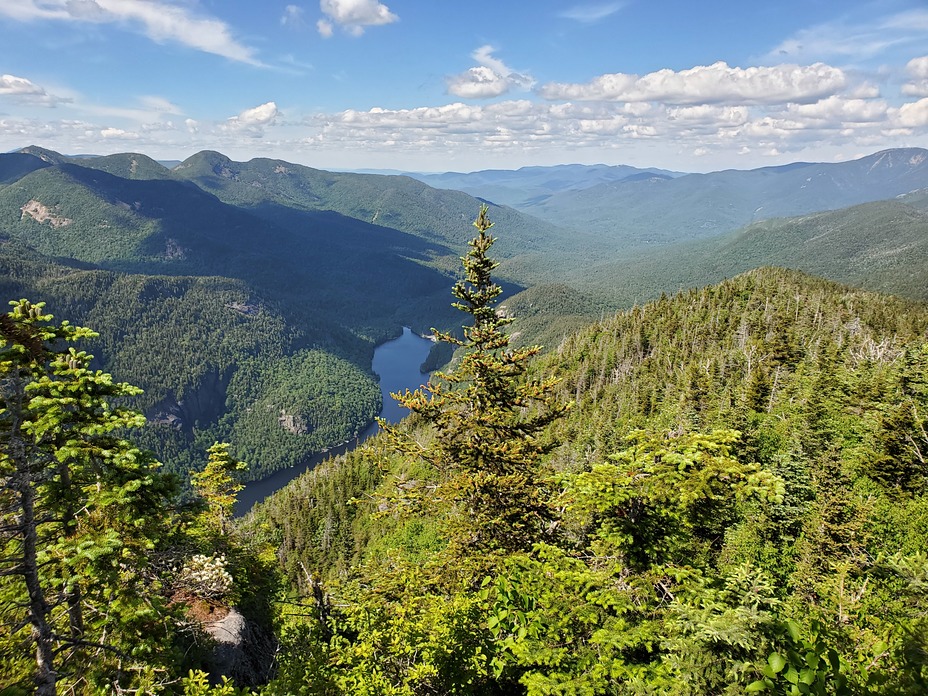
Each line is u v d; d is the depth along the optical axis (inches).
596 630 350.9
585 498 391.5
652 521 397.7
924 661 278.5
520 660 348.8
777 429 1972.2
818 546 1088.8
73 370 436.1
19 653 451.2
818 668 253.0
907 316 4687.5
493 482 619.5
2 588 450.6
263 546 968.9
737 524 1148.5
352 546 3393.2
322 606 655.1
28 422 409.4
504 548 597.9
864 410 1982.0
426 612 481.7
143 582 504.7
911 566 394.3
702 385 2888.8
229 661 652.1
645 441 425.4
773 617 285.3
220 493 988.6
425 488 693.9
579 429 3496.6
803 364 2950.3
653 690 305.7
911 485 1412.4
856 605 420.8
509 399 700.0
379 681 445.7
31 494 402.3
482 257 709.3
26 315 419.2
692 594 350.3
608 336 6181.1
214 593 688.4
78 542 418.0
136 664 486.6
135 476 464.4
